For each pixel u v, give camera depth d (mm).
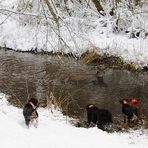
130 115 12477
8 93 16375
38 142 9484
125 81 18828
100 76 19234
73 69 20297
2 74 19375
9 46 24969
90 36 23484
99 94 16703
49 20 13617
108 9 25375
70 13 24516
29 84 17781
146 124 12484
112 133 11141
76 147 9539
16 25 25844
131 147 9969
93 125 11938
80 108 14672
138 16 24078
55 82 18203
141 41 22938
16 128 10031
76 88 17391
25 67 20719
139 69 20484
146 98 16453
